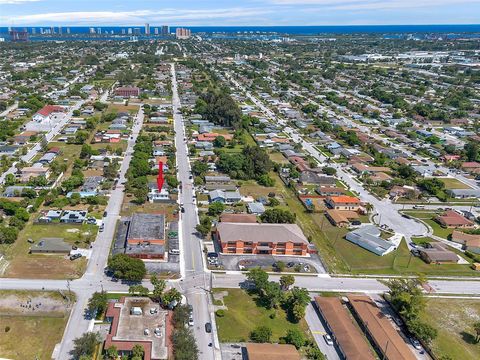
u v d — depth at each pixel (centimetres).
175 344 9744
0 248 13625
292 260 14212
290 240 14338
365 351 10006
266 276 12119
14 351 9675
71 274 12556
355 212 18038
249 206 17562
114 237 14762
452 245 15938
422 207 19038
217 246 14625
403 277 13700
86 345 9412
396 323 11525
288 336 10375
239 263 13750
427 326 10794
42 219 15438
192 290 12256
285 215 16150
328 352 10294
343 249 15162
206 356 9900
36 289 11769
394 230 16850
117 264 12219
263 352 9712
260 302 11956
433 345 10850
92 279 12394
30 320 10619
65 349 9788
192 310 11394
